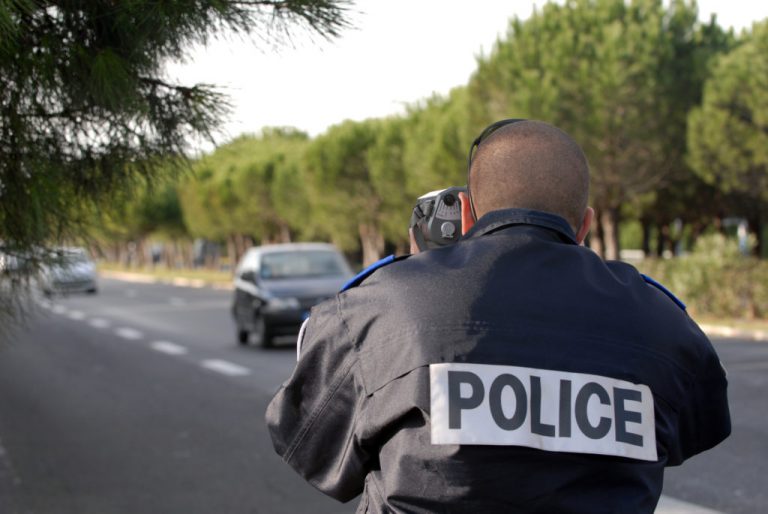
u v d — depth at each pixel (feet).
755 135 60.80
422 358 5.02
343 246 132.98
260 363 44.06
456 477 4.81
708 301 62.75
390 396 5.07
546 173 5.51
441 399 4.90
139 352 51.16
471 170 5.77
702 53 69.26
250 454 24.22
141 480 21.59
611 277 5.35
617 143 67.62
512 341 5.01
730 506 18.26
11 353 51.85
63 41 9.14
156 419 29.81
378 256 128.88
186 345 54.39
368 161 117.29
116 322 73.61
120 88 9.36
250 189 164.76
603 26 68.74
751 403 29.73
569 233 5.49
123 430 28.02
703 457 22.52
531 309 5.11
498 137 5.68
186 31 9.36
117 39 9.50
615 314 5.16
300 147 162.71
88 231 11.08
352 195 123.34
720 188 67.46
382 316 5.27
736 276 61.26
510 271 5.24
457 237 6.27
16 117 9.49
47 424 29.35
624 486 4.90
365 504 5.28
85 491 20.65
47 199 9.71
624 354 5.05
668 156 69.62
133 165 10.50
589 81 65.87
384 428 5.08
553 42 69.10
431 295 5.21
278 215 163.12
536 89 66.39
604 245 83.46
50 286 10.93
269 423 5.65
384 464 5.10
